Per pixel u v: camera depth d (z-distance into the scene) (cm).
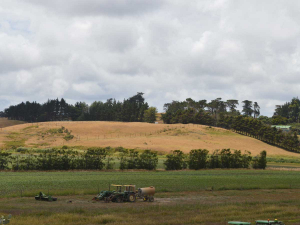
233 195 4331
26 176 6588
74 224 2398
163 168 9862
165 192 4566
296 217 2720
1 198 3847
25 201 3622
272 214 2797
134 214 2819
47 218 2527
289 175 7775
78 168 8519
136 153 9100
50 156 8450
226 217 2645
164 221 2475
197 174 7788
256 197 4153
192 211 2950
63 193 4191
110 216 2572
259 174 7988
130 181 5853
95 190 4497
